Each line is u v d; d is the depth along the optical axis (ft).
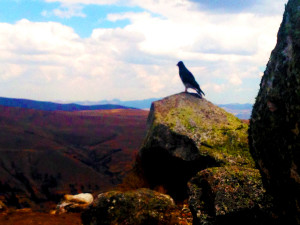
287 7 14.47
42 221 25.50
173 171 31.35
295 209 11.91
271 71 14.08
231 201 17.04
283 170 12.43
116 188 34.30
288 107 12.43
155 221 22.80
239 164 27.81
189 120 31.71
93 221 23.80
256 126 14.34
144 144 32.89
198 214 17.88
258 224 15.31
